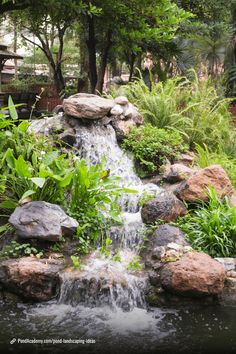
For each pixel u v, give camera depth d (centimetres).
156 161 668
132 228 523
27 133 570
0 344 350
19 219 467
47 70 2639
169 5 970
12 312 407
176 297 427
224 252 479
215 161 695
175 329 383
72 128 682
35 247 470
